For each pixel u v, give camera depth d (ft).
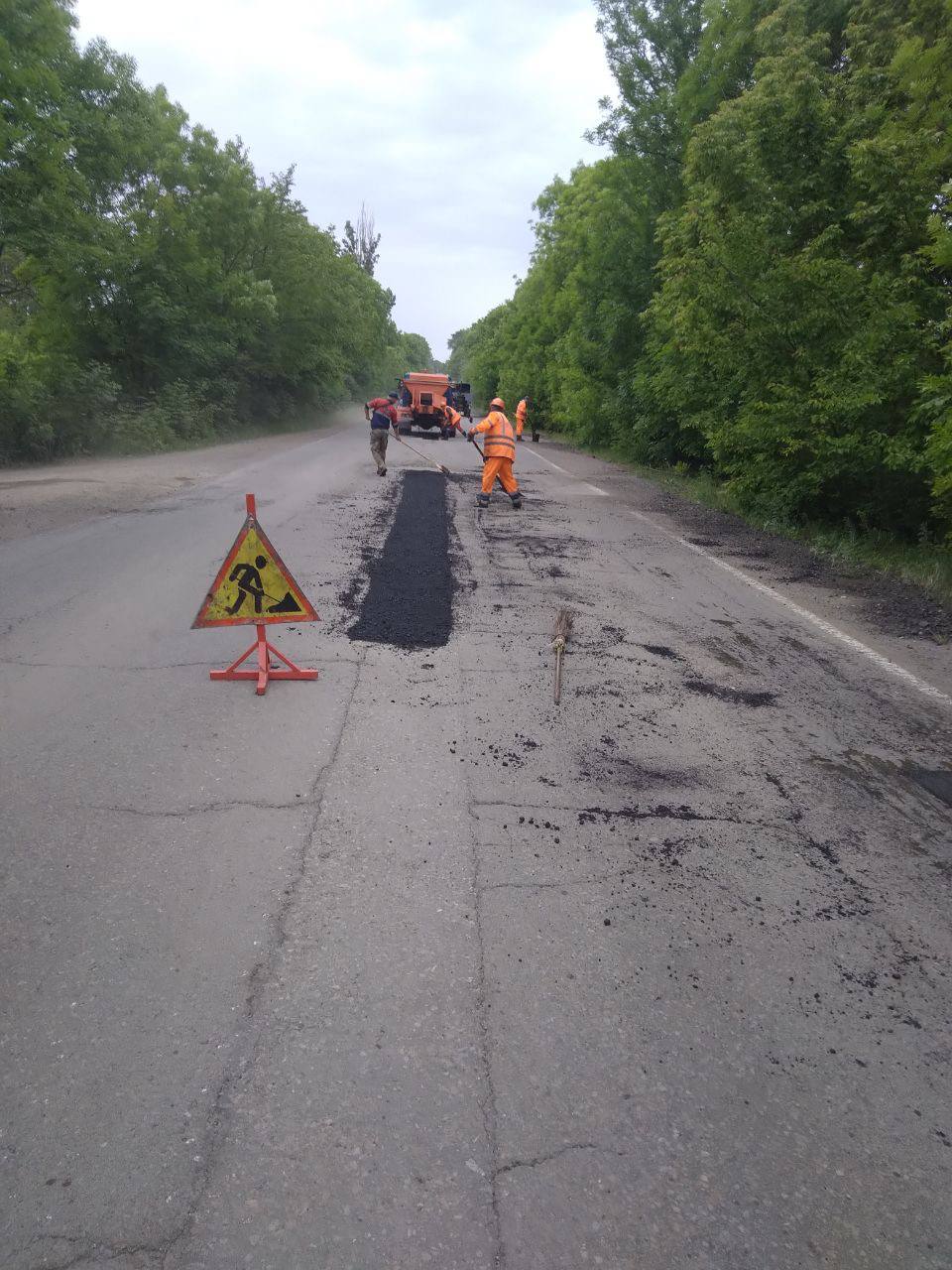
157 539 30.14
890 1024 8.84
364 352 155.43
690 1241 6.42
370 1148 7.00
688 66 61.00
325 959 9.14
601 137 67.87
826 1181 7.02
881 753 15.55
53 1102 7.23
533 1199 6.66
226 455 65.57
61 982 8.59
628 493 52.65
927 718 17.34
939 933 10.43
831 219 37.27
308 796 12.52
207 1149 6.91
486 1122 7.32
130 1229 6.22
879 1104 7.82
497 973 9.11
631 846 11.82
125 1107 7.23
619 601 25.36
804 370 36.70
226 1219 6.34
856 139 36.11
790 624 23.94
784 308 35.94
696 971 9.39
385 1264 6.09
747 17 51.08
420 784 13.12
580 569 29.55
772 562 32.78
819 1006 9.00
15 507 35.78
